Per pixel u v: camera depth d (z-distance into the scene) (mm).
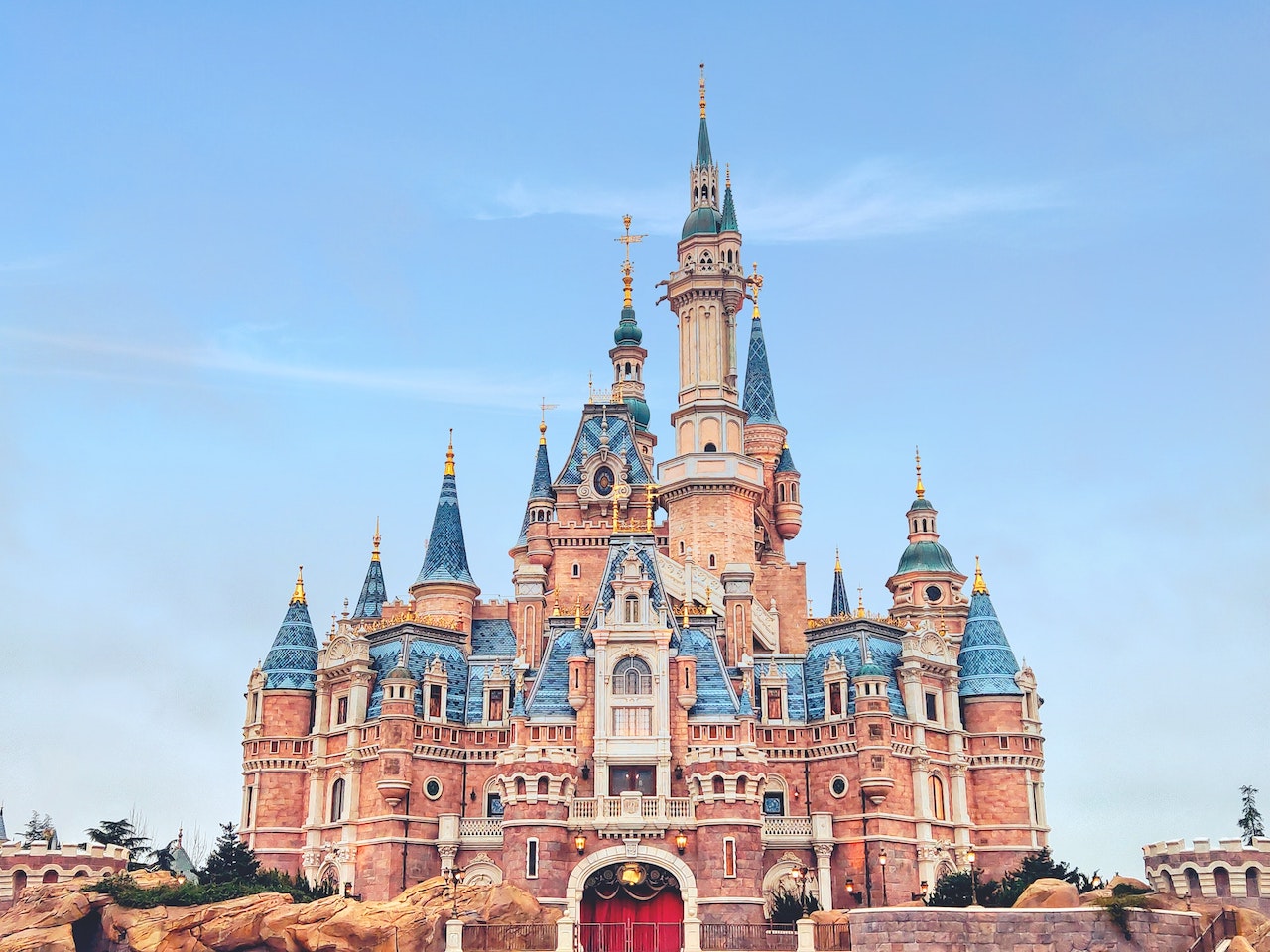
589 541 122438
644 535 102562
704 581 116125
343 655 105125
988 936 67750
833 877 97000
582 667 97000
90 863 99938
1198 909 71000
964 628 124562
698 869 89000
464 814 100812
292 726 106312
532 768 90812
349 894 96438
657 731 94562
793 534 138000
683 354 133250
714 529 124312
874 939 68938
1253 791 99938
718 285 133125
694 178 141000
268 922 82812
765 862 97062
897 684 103750
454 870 94500
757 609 116188
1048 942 67250
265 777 105188
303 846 103750
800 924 76562
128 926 84688
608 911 89188
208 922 83500
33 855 97562
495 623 114062
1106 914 67062
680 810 90500
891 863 95875
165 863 107438
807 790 100500
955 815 103500
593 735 95125
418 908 83125
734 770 90438
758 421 141125
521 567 120312
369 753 100625
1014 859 103312
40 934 84625
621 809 90375
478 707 104250
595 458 126562
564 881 88938
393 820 97062
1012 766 105688
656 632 97000
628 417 129250
